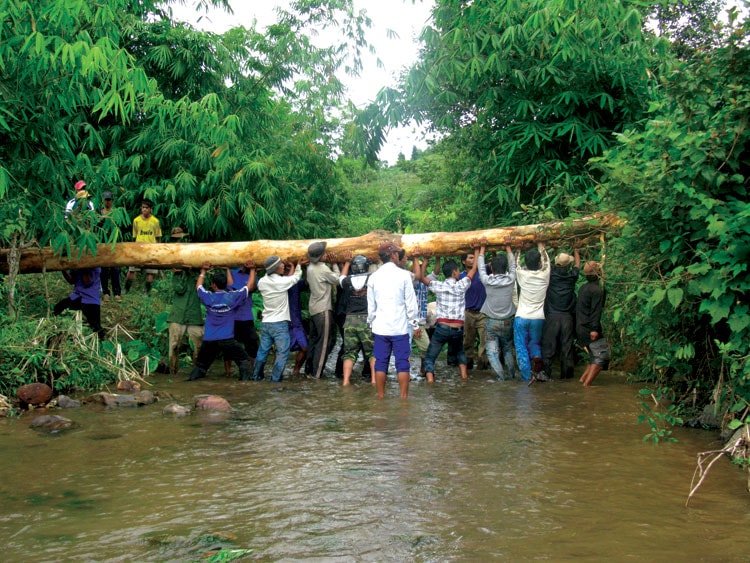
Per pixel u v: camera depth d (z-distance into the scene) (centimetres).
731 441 512
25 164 833
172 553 336
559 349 929
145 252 941
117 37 752
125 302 1164
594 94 1091
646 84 1075
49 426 610
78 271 940
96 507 404
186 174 1321
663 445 553
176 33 1370
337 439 572
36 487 442
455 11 1110
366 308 887
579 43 1001
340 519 383
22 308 941
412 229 1831
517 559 329
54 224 854
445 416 667
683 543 350
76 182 960
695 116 538
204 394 797
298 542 350
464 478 461
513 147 1120
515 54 1155
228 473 473
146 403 729
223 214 1388
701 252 514
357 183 2586
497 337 922
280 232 1489
